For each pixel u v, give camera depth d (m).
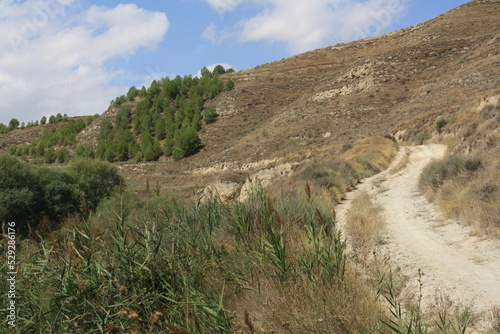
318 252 5.59
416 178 21.25
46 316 4.95
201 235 6.60
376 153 32.31
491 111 27.80
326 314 4.60
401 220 12.63
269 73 131.25
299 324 4.57
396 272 7.63
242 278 5.50
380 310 4.91
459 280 7.00
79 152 116.06
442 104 54.12
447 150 28.75
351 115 78.94
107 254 5.50
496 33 86.06
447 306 5.93
